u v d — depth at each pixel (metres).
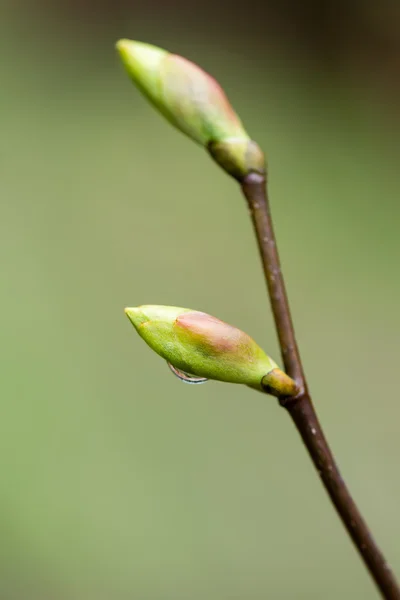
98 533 0.20
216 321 0.11
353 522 0.11
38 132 0.33
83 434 0.22
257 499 0.21
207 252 0.29
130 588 0.19
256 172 0.11
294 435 0.22
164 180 0.31
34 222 0.29
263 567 0.20
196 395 0.23
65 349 0.24
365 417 0.23
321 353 0.25
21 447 0.21
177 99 0.12
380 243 0.29
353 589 0.19
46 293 0.26
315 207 0.31
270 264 0.11
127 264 0.28
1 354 0.23
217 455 0.22
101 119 0.34
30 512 0.20
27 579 0.19
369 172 0.33
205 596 0.19
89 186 0.30
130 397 0.23
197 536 0.20
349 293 0.27
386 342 0.26
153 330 0.11
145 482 0.21
